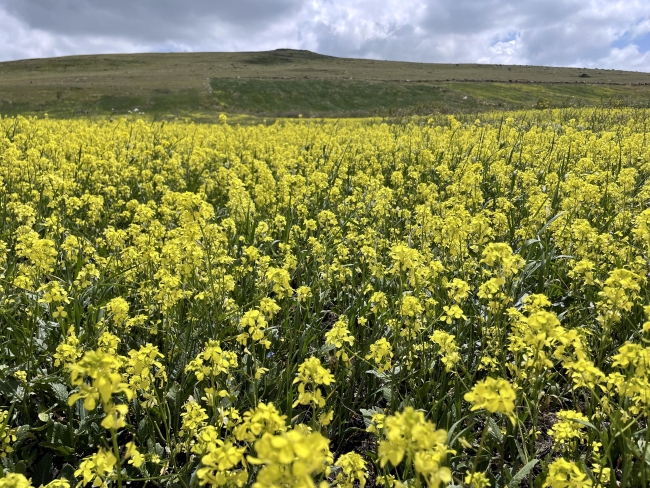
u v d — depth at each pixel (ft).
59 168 28.17
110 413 5.26
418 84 207.92
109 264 14.23
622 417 8.05
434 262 12.98
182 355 11.57
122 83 183.73
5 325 12.69
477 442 10.00
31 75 279.90
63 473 9.08
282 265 16.51
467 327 12.66
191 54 433.07
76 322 11.67
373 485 9.65
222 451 5.52
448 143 35.19
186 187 28.96
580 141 30.35
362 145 41.60
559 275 14.58
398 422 4.69
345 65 385.09
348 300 15.39
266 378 11.12
